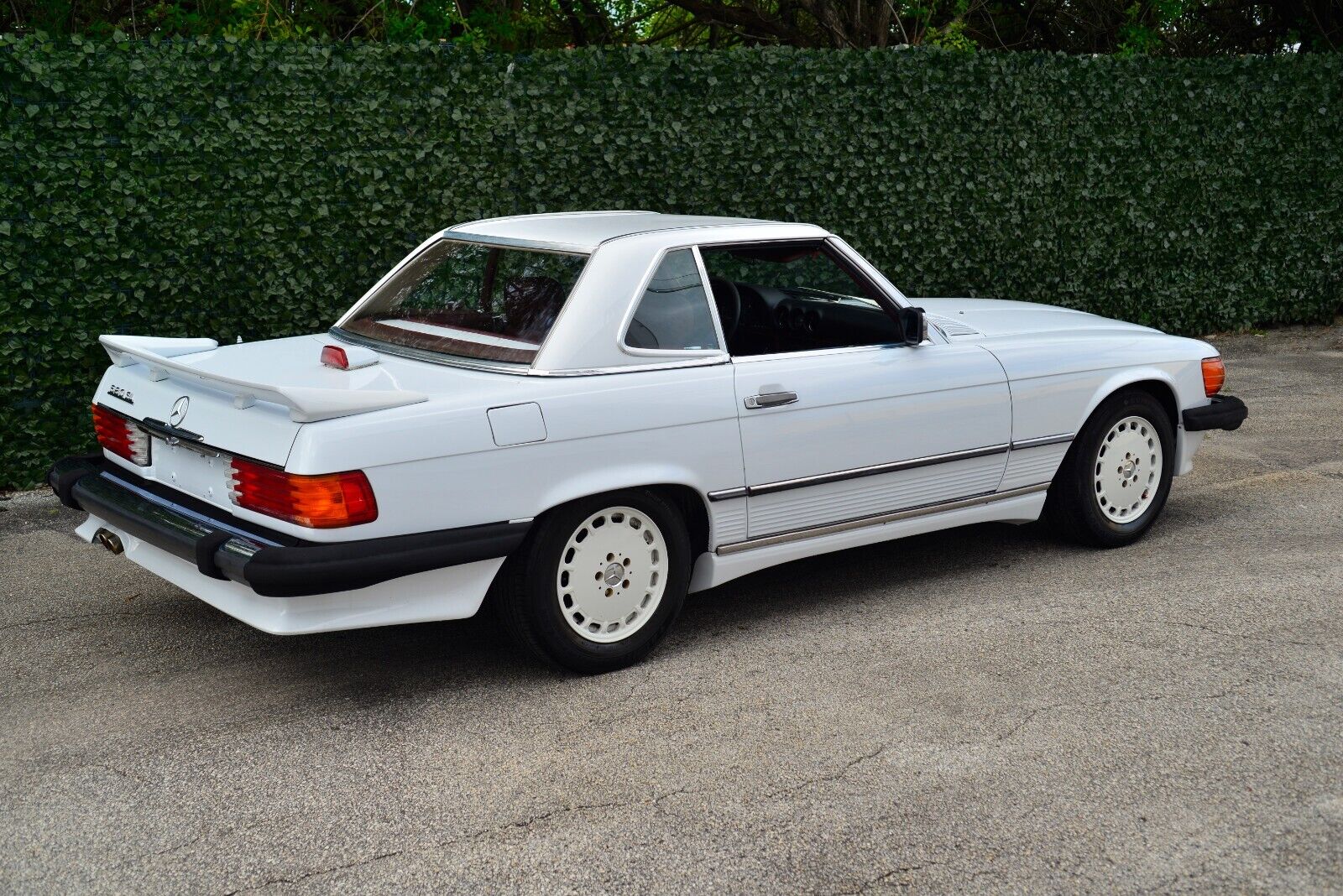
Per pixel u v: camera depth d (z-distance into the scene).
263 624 4.14
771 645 4.98
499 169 8.09
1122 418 6.00
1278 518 6.59
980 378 5.47
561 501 4.40
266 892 3.33
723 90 8.91
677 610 4.83
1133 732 4.16
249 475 4.17
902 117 9.80
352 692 4.58
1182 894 3.26
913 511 5.40
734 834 3.58
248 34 10.77
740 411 4.81
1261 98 11.75
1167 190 11.44
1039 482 5.80
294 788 3.87
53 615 5.36
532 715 4.37
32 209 6.79
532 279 4.77
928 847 3.49
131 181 6.99
